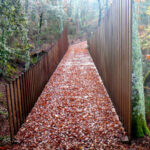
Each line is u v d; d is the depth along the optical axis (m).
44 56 7.09
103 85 6.63
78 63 10.30
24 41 6.98
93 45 10.31
